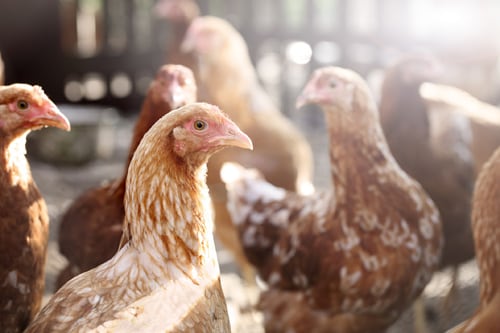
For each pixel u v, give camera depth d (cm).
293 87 329
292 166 162
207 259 90
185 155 88
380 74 311
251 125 162
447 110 141
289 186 163
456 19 280
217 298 90
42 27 315
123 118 325
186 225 88
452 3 282
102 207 114
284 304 122
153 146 88
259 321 149
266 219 127
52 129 245
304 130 307
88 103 325
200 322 86
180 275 88
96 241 112
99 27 328
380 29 302
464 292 159
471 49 263
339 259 115
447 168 135
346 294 116
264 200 129
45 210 104
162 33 323
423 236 116
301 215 122
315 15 312
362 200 113
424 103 135
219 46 164
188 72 117
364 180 113
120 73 325
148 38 327
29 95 98
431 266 118
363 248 114
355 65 307
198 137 87
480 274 96
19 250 100
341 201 115
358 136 113
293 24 327
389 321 121
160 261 88
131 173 89
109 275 88
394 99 133
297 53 323
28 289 101
